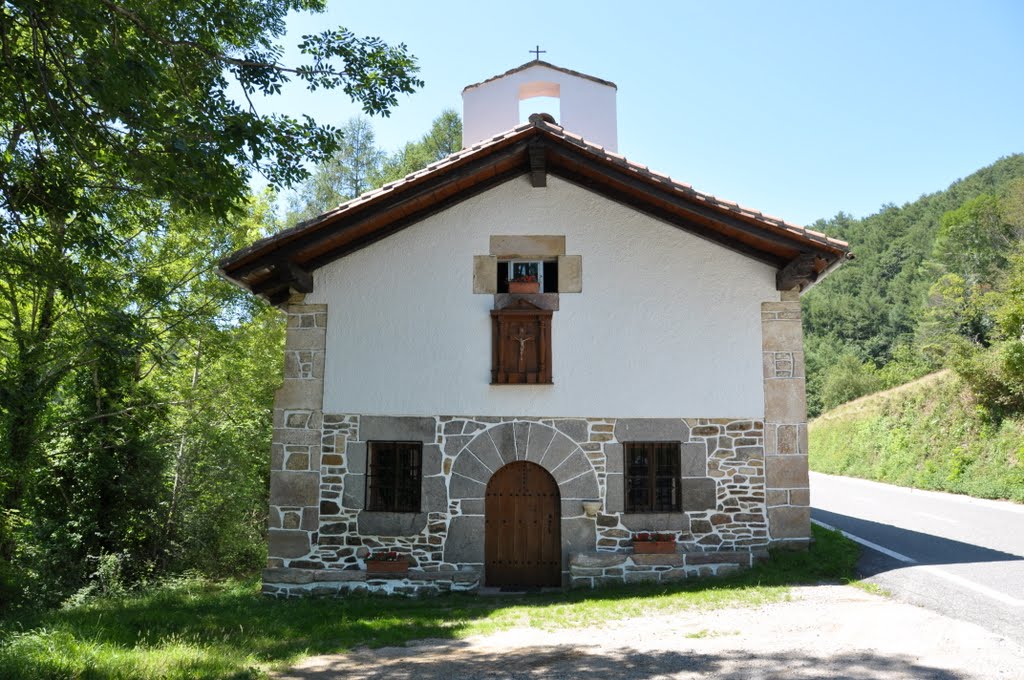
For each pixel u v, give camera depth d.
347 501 9.16
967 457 18.02
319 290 9.58
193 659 5.54
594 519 9.03
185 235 14.44
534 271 9.67
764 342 9.24
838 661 5.22
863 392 41.59
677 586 8.48
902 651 5.38
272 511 9.20
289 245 8.82
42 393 11.42
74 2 5.66
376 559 8.98
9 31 6.35
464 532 9.07
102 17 5.85
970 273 44.25
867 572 8.28
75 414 14.40
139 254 14.16
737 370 9.20
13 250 8.18
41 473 13.69
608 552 8.95
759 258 9.30
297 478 9.23
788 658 5.38
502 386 9.29
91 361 11.23
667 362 9.25
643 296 9.38
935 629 5.88
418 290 9.49
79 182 7.52
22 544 13.73
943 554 8.93
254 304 15.68
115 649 5.75
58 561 13.61
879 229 63.53
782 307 9.30
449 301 9.46
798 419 9.12
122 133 6.68
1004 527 11.35
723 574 8.81
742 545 8.94
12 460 11.59
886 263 58.22
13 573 12.89
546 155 9.24
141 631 6.63
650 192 8.80
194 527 16.19
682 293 9.35
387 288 9.52
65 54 6.24
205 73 6.80
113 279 10.82
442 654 6.13
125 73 5.68
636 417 9.17
